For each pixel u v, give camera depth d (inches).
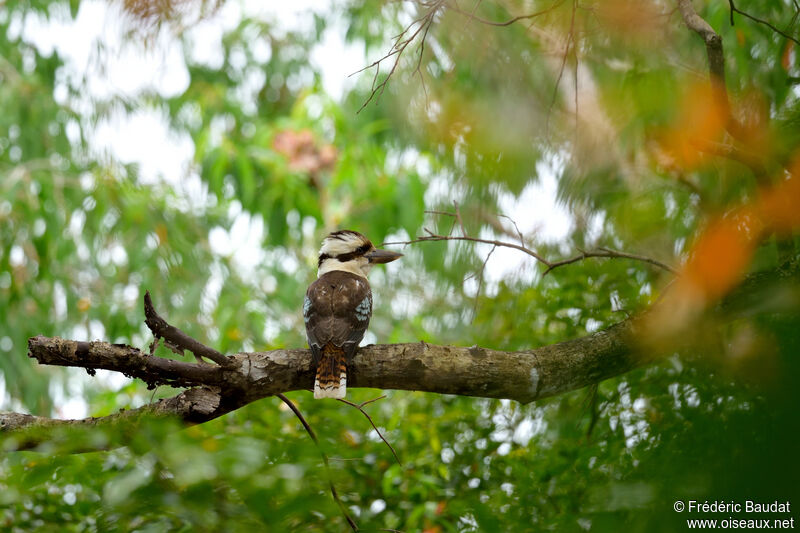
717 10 352.5
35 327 604.1
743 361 182.1
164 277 582.2
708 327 266.4
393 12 523.8
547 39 353.1
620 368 290.4
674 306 277.0
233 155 652.1
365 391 369.1
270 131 669.9
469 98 386.9
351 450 339.0
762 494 108.7
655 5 300.0
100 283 621.9
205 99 717.3
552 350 287.4
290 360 277.3
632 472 232.1
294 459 206.2
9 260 578.9
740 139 280.8
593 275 365.4
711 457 129.7
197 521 186.1
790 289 193.0
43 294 616.7
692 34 346.9
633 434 311.0
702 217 324.5
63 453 203.5
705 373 257.4
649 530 156.9
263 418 337.4
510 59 379.9
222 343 534.3
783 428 108.1
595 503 232.4
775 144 266.2
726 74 348.8
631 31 299.4
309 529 262.4
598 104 353.4
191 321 564.4
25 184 590.6
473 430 362.6
